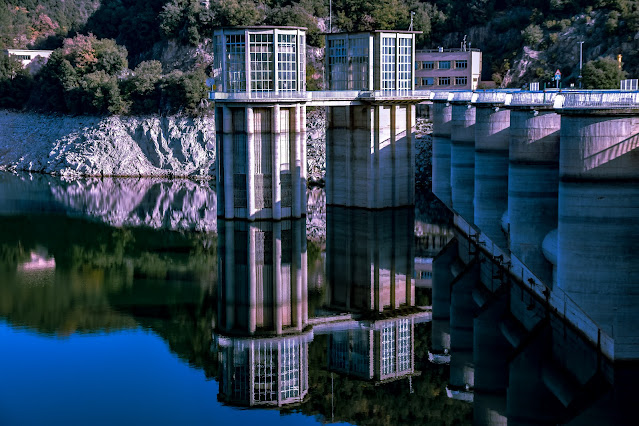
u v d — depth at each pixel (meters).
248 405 73.12
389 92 141.88
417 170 186.38
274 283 109.44
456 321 92.88
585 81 190.00
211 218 156.62
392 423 69.38
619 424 64.25
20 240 136.38
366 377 79.25
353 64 146.00
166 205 172.38
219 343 87.50
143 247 131.12
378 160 143.50
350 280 111.00
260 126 131.62
